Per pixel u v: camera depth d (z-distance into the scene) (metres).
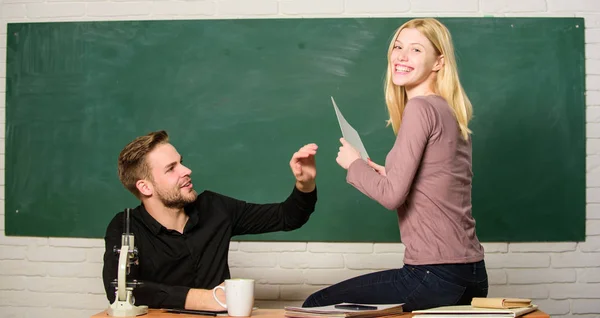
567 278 3.48
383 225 3.50
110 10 3.64
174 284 2.35
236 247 3.55
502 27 3.51
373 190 1.84
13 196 3.65
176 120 3.58
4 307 3.63
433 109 1.85
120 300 1.91
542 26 3.51
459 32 3.51
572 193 3.50
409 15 3.52
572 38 3.50
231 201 2.54
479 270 1.88
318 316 1.72
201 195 2.53
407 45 1.97
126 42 3.62
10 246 3.64
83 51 3.64
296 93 3.54
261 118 3.55
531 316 1.73
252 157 3.55
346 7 3.55
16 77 3.66
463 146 1.92
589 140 3.50
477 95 3.51
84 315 3.60
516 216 3.49
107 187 3.61
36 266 3.63
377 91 3.52
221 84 3.57
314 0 3.56
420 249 1.85
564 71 3.50
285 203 2.47
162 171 2.27
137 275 2.28
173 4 3.62
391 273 1.93
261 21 3.56
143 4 3.62
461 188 1.88
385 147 3.51
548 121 3.50
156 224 2.32
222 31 3.58
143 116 3.60
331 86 3.54
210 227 2.41
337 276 3.52
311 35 3.55
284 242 3.54
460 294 1.84
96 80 3.63
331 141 3.53
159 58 3.60
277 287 3.52
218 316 1.87
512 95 3.51
